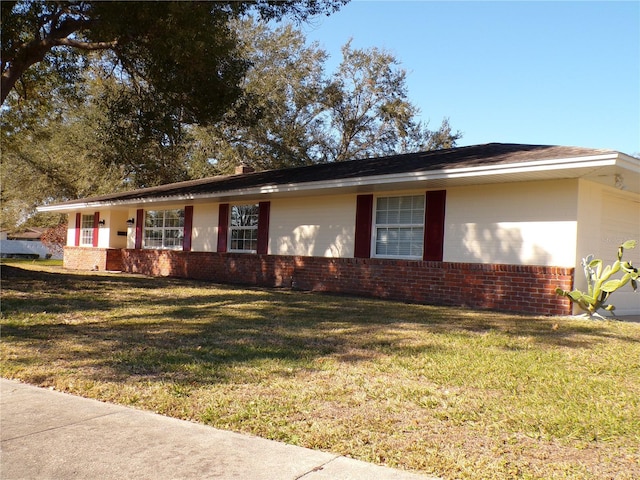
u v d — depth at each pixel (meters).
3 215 37.97
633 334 7.73
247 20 33.41
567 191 10.19
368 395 4.69
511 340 7.08
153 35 11.08
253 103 15.62
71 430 3.93
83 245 24.36
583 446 3.59
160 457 3.44
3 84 11.81
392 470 3.24
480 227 11.42
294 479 3.12
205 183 20.48
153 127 13.98
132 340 7.00
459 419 4.10
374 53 39.12
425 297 12.21
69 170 32.91
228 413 4.26
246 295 12.55
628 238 12.28
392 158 15.96
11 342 6.83
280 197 15.77
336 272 14.20
